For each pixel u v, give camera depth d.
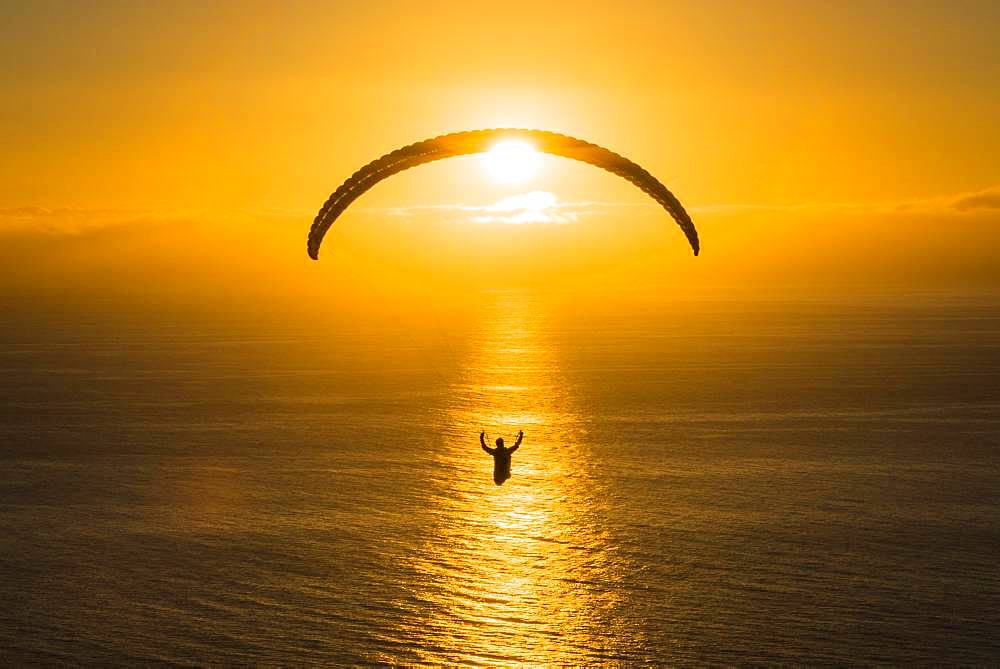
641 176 27.17
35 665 35.56
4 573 44.72
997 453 72.75
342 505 56.94
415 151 26.83
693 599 41.66
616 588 42.91
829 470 66.44
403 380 128.25
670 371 139.25
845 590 42.50
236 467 68.19
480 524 52.91
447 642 37.53
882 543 49.06
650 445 77.38
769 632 38.25
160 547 48.66
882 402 103.25
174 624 39.06
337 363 154.88
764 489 60.72
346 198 27.44
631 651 36.75
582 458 71.75
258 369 144.00
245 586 43.09
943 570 44.94
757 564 45.88
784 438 80.38
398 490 60.72
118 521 53.41
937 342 192.88
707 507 56.41
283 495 59.44
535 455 73.06
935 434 82.00
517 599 41.78
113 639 37.72
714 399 106.69
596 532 51.25
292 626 38.94
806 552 47.62
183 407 100.75
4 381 127.31
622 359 160.50
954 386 117.12
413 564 46.00
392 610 40.44
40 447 76.94
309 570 45.16
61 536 50.50
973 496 58.56
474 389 117.12
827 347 182.88
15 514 54.97
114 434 83.06
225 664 35.56
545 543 49.41
